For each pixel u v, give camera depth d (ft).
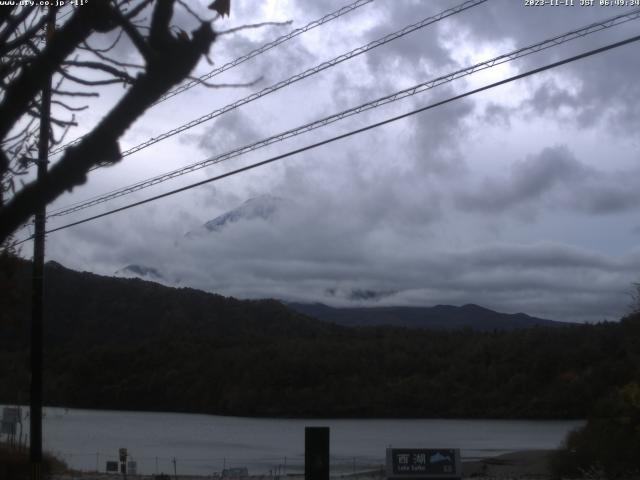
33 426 56.49
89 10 10.95
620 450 105.70
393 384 346.95
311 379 352.28
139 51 10.41
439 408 329.52
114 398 344.69
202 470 160.97
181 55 10.20
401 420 324.80
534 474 124.36
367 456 196.75
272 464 176.96
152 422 307.78
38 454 56.39
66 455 181.57
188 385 353.51
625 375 281.13
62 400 341.00
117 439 247.29
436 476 66.95
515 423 298.97
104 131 10.27
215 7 12.26
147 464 174.50
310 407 346.95
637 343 290.97
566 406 300.40
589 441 111.86
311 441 59.72
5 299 55.93
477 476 123.95
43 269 57.31
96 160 10.37
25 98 11.04
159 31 10.44
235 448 224.94
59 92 15.20
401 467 66.95
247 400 336.90
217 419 326.03
